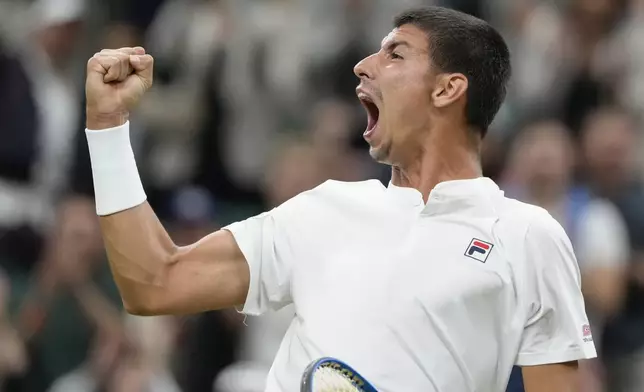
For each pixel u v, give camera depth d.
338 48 38.62
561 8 41.00
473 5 41.47
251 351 30.31
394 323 14.77
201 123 38.31
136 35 39.56
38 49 38.06
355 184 15.93
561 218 31.06
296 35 39.56
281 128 38.50
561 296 15.02
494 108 16.14
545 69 39.69
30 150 34.97
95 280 31.06
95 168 15.22
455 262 14.98
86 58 38.41
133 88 15.26
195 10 40.19
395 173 16.22
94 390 29.50
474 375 14.86
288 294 15.59
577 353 14.98
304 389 13.72
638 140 38.00
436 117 15.81
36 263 34.03
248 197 37.94
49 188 35.84
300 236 15.48
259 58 39.03
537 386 15.08
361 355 14.71
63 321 30.48
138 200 15.30
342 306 14.95
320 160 33.19
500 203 15.52
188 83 38.94
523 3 41.25
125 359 29.56
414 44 15.87
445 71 15.77
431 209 15.35
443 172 15.80
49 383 30.28
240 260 15.55
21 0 42.03
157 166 37.03
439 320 14.78
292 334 15.32
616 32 40.31
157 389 29.67
